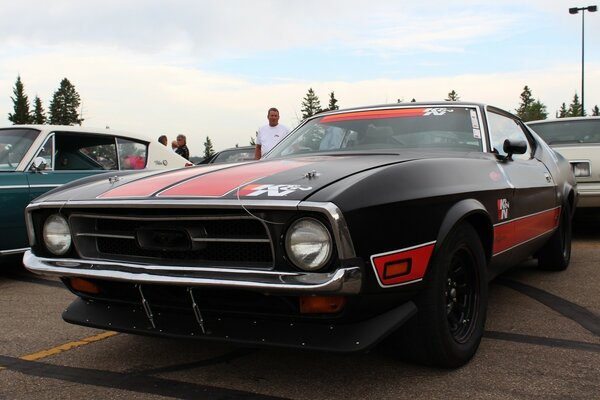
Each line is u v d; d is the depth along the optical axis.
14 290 4.86
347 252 2.17
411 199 2.43
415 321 2.59
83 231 2.78
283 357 3.01
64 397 2.56
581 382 2.61
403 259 2.38
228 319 2.48
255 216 2.26
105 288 2.78
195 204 2.34
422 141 3.63
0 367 2.96
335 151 3.70
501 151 3.74
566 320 3.66
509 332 3.41
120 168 6.42
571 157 6.78
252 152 11.38
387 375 2.71
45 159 5.62
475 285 2.96
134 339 3.40
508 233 3.43
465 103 3.87
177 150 13.31
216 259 2.42
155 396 2.55
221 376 2.77
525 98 85.94
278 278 2.22
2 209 5.08
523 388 2.55
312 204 2.16
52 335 3.53
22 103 87.31
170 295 2.53
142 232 2.54
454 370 2.76
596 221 9.08
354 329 2.32
